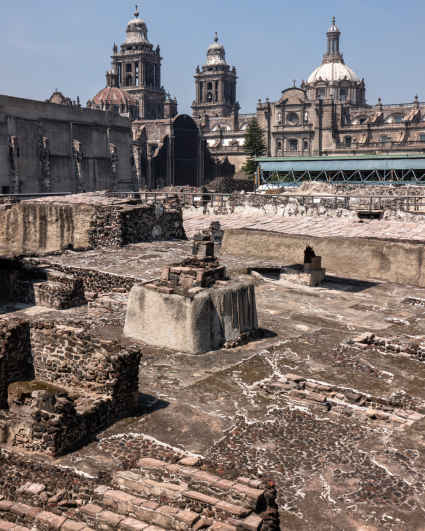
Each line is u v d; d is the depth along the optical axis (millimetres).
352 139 165125
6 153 97500
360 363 16750
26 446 11734
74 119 111938
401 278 27266
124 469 10898
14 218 35438
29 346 14672
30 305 24016
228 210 41188
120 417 13242
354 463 11500
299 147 166125
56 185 108500
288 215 38500
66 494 9961
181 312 17453
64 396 11961
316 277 26578
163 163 156500
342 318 21422
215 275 18891
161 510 8859
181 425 12914
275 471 11141
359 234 32625
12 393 13266
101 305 22234
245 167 144250
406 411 13828
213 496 9211
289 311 22188
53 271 25172
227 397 14430
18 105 99750
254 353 17500
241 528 8430
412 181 72125
